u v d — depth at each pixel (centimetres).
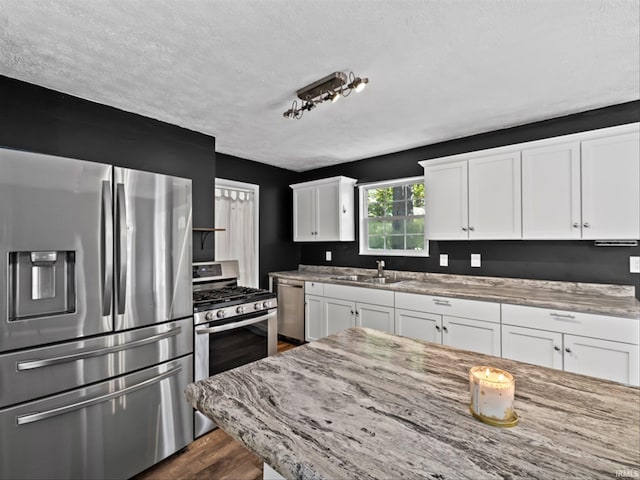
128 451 172
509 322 233
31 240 140
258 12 137
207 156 300
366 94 217
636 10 136
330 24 145
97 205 161
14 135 195
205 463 190
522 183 252
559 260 262
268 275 430
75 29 148
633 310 189
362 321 326
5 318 133
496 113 251
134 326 175
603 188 219
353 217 409
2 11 135
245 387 90
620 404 81
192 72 188
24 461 138
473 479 55
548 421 73
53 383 146
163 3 131
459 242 320
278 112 247
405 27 148
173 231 197
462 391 89
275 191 444
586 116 248
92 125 227
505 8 136
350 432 69
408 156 355
